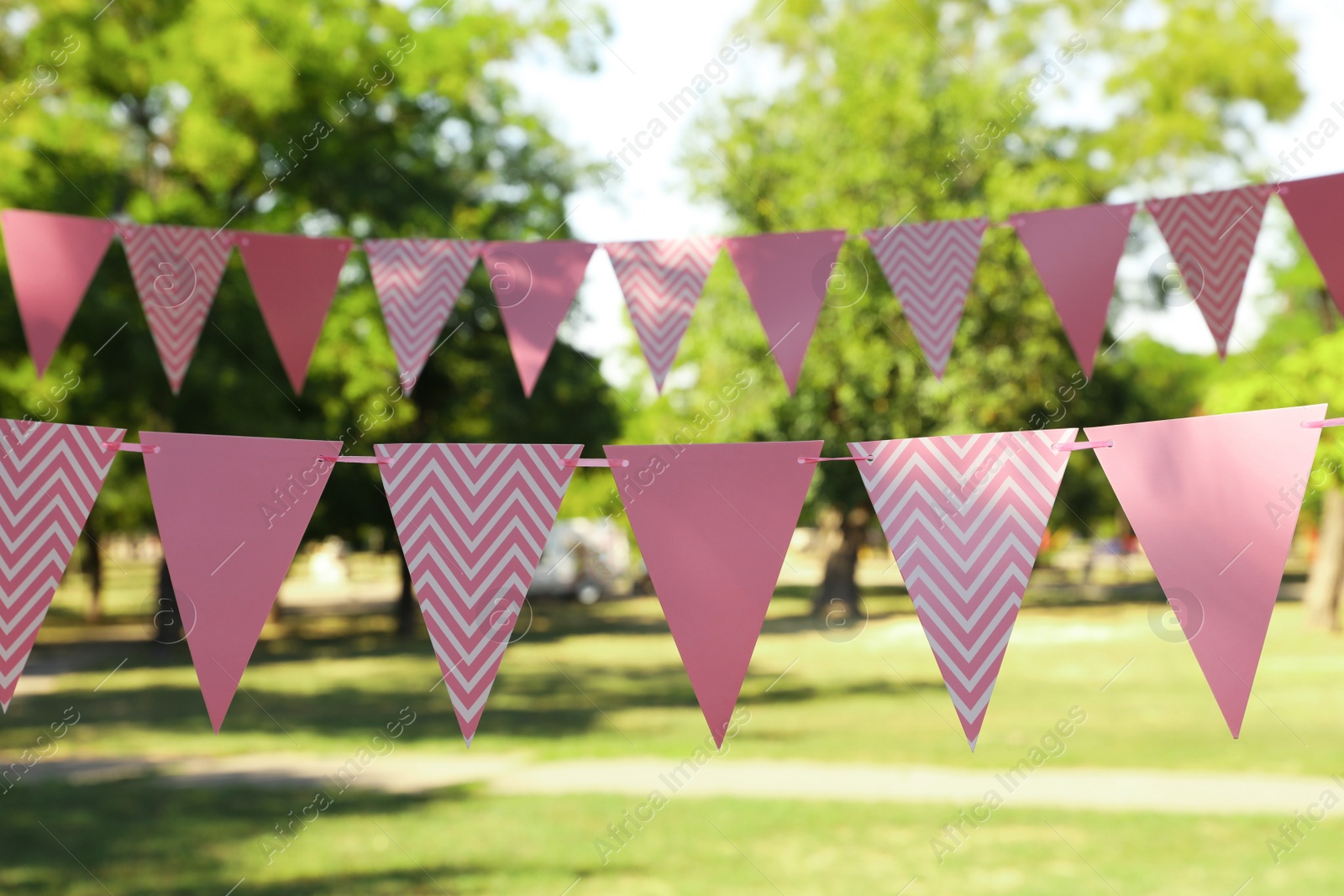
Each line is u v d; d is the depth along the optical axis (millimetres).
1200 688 9727
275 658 14344
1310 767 6457
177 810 5906
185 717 9102
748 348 14055
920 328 2314
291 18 11719
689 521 1889
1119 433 1808
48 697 10461
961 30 15781
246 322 11992
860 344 13250
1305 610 15109
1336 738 7281
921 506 1841
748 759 7109
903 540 1834
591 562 24406
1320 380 11000
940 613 1799
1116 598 18984
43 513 1854
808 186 13148
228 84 11477
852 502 14055
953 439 1854
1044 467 1821
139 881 4676
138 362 11141
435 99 13742
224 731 8453
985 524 1818
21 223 2398
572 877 4734
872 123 13070
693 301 2361
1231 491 1750
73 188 10406
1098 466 15992
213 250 2549
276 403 12609
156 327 2508
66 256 2418
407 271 2463
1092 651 12531
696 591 1874
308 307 2582
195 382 11578
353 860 4996
